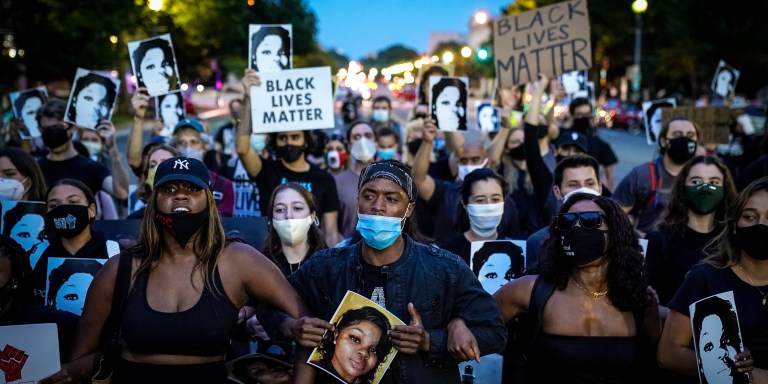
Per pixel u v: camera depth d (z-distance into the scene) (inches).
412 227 175.0
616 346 151.8
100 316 140.3
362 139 294.8
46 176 290.8
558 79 527.8
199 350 136.6
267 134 309.0
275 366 168.6
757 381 148.7
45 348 142.9
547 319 155.5
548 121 422.0
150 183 244.7
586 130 412.5
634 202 271.7
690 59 1648.6
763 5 1315.2
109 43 1085.1
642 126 1665.8
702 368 145.5
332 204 269.0
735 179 340.5
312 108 267.6
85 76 303.7
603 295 155.1
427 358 137.1
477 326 140.0
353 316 136.3
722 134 380.5
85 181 293.3
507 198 241.0
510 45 322.3
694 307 147.7
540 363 156.9
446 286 141.3
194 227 138.1
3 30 983.0
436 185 261.4
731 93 526.6
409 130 401.1
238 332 190.9
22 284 153.6
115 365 140.2
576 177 221.1
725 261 156.1
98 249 195.9
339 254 146.6
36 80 1157.7
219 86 2269.9
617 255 152.5
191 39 1407.5
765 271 153.0
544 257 159.9
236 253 142.7
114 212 289.9
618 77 2466.8
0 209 204.8
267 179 268.2
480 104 430.3
